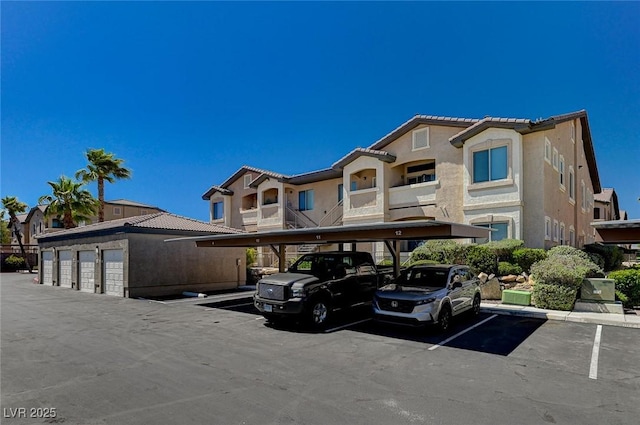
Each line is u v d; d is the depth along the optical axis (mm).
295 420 4871
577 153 25281
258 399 5543
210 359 7574
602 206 39031
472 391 5871
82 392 5840
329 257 12227
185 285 19469
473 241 18734
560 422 4867
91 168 33812
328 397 5621
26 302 16297
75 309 14242
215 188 34844
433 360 7477
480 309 12953
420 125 21953
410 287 10656
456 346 8539
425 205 21297
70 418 4953
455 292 10711
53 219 46719
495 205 18250
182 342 8984
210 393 5773
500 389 5961
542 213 17469
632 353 7973
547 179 18250
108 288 19375
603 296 12312
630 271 13250
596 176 31406
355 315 12492
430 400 5523
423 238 12211
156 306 14914
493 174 18562
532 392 5848
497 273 15711
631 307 12742
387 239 13047
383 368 6977
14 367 7113
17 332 10203
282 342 8961
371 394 5738
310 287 10414
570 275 12438
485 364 7223
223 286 21078
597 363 7297
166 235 19000
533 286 13492
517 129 17688
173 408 5238
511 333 9766
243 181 33438
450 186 20438
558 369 6938
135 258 17969
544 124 17297
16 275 36969
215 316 12547
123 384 6180
